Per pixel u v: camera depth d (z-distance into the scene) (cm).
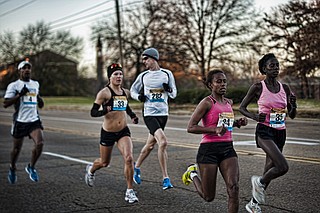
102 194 730
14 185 830
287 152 984
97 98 687
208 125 518
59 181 848
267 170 556
